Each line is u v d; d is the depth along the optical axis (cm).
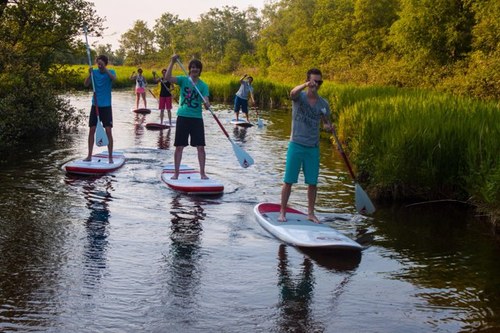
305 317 381
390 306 404
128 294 406
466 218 657
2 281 419
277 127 1634
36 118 1226
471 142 718
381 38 3469
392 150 755
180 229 573
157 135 1328
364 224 622
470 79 1841
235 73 6022
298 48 4553
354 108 1214
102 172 830
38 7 1375
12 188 717
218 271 461
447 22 2330
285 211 598
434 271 480
